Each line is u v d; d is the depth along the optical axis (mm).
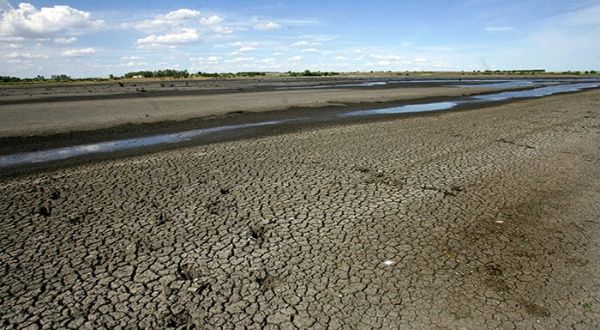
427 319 3785
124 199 6676
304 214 6133
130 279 4383
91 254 4895
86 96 26906
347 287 4285
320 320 3758
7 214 6031
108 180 7684
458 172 8297
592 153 10086
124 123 14664
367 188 7285
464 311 3906
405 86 42156
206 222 5824
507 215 6184
